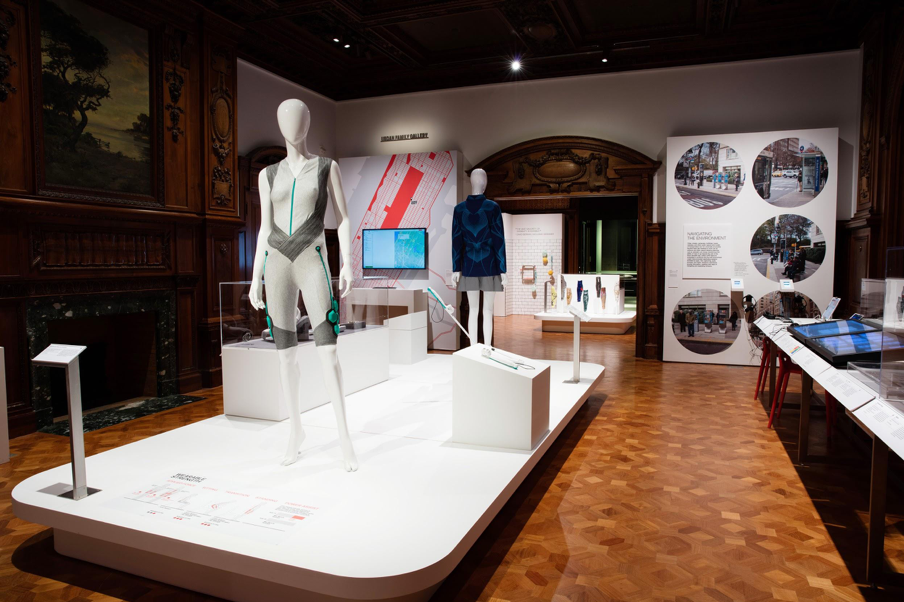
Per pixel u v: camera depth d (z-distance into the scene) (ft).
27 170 15.57
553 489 11.93
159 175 19.63
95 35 17.37
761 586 8.29
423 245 29.94
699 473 12.84
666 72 28.02
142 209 18.70
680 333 26.94
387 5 23.07
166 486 9.59
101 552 8.93
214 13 21.21
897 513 10.71
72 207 16.46
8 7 14.99
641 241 28.32
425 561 7.04
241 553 7.24
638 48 27.09
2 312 15.30
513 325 42.37
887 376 8.31
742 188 25.64
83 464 9.20
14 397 15.64
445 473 10.12
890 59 21.72
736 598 7.97
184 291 20.88
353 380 16.76
